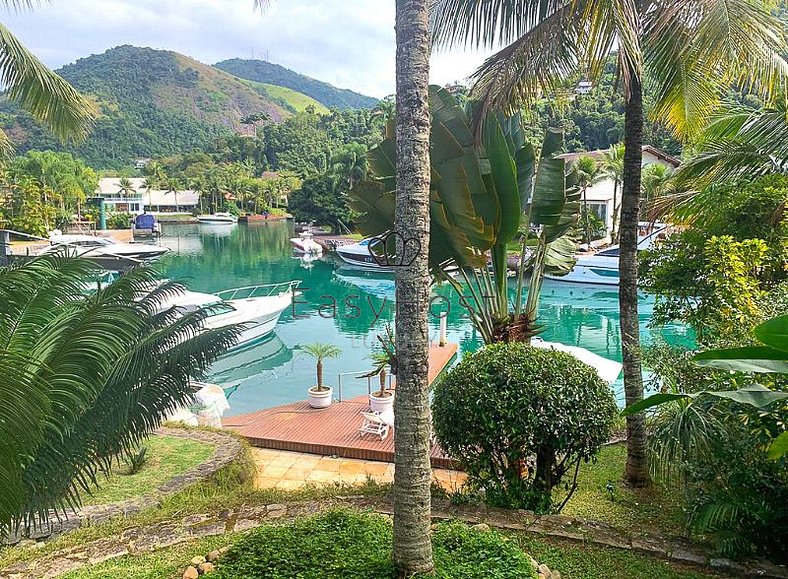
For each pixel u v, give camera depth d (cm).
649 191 2397
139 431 441
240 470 677
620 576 389
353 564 351
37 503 417
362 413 921
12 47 857
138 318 453
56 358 416
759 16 538
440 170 536
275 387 1292
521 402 467
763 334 195
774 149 859
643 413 570
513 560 361
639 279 757
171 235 5125
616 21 448
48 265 461
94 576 398
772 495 400
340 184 4912
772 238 654
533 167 690
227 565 366
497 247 643
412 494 329
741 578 386
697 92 631
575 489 562
